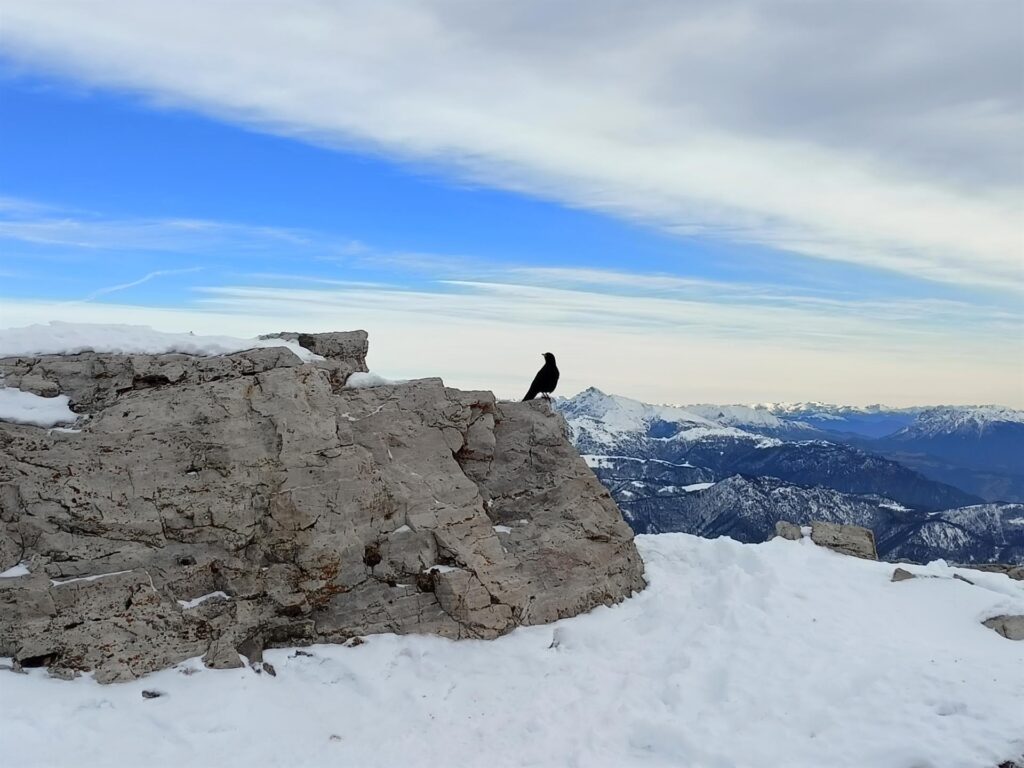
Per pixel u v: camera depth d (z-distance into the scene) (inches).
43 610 633.0
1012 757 591.5
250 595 709.9
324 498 753.0
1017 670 735.7
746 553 1021.2
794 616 855.1
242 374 774.5
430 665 720.3
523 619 825.5
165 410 724.0
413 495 820.0
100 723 576.4
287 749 587.2
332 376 855.7
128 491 689.6
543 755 608.4
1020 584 991.6
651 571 1012.5
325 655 708.7
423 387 901.8
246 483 721.6
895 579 998.4
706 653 772.0
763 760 597.3
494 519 919.0
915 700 674.2
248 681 658.8
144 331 795.4
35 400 714.8
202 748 571.5
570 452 975.6
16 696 583.5
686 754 612.1
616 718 662.5
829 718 651.5
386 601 767.7
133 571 670.5
